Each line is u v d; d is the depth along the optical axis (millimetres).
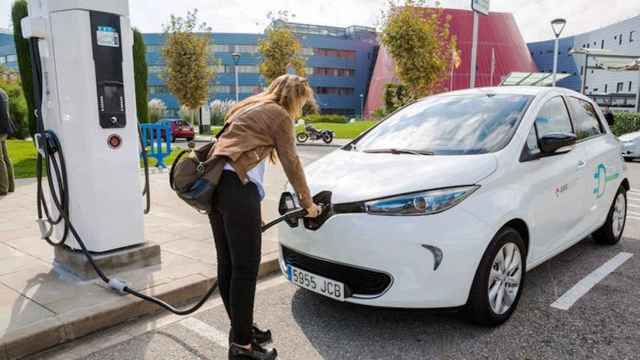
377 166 3467
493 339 3152
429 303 2969
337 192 3178
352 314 3564
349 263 3041
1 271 4160
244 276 2719
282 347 3088
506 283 3354
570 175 4043
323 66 78125
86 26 3814
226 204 2633
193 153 2738
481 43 64875
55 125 3994
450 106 4320
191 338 3248
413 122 4273
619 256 4914
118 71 4023
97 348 3104
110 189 4086
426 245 2926
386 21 22594
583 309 3613
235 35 73312
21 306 3422
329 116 52438
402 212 2977
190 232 5516
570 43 72812
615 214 5246
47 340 3078
